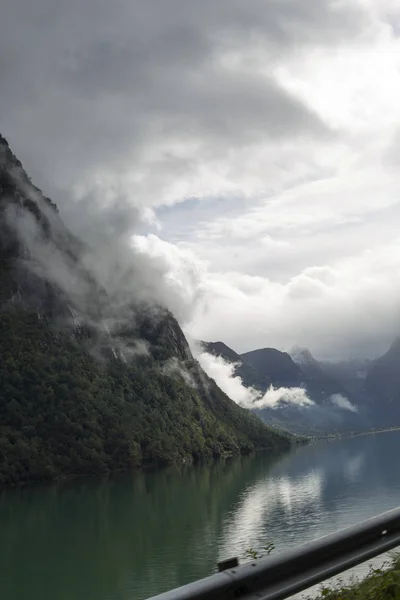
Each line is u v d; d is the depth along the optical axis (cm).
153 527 11288
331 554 916
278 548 8788
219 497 15012
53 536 10888
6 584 7888
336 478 17975
